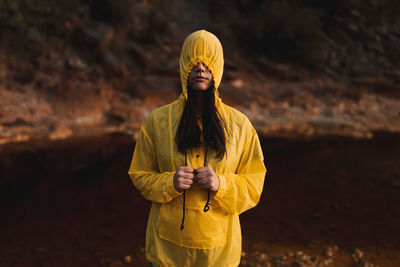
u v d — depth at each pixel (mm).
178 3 16812
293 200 4746
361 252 3244
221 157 1479
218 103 1568
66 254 3203
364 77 15750
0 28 11125
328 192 5062
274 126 10609
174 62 13234
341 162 6746
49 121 9312
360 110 12953
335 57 16625
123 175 5777
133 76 12461
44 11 12164
